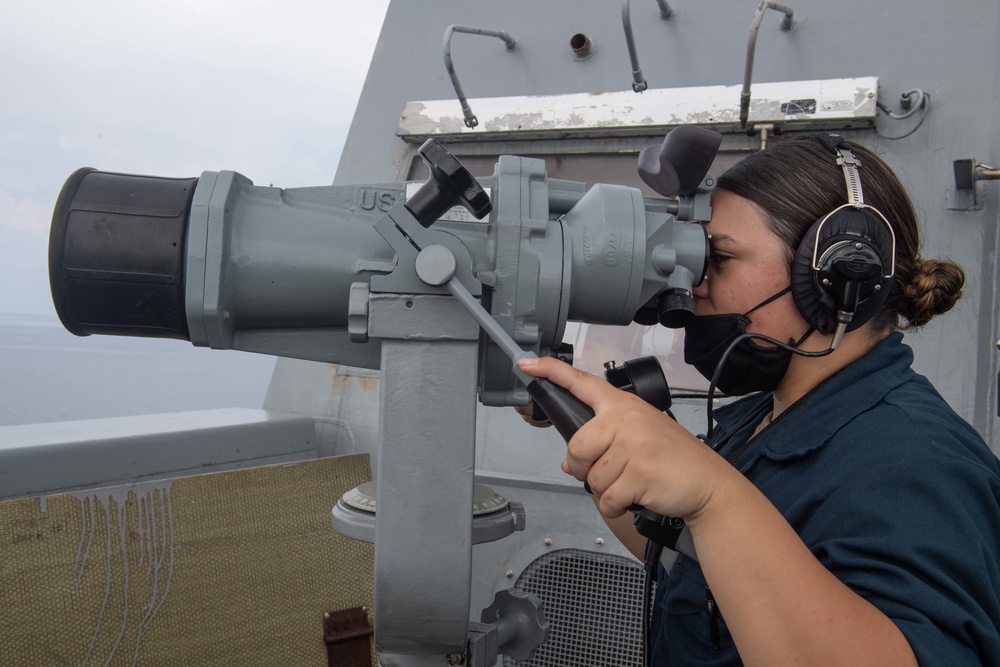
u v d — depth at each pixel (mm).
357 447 1665
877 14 1552
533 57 1772
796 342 815
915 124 1481
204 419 1576
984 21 1492
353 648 1407
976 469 666
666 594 903
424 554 712
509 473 1508
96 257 766
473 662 780
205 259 747
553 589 1437
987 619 599
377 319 722
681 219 844
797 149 837
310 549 1429
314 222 792
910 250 832
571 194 833
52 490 1254
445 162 667
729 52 1632
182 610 1300
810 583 583
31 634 1184
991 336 1355
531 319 768
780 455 797
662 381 853
